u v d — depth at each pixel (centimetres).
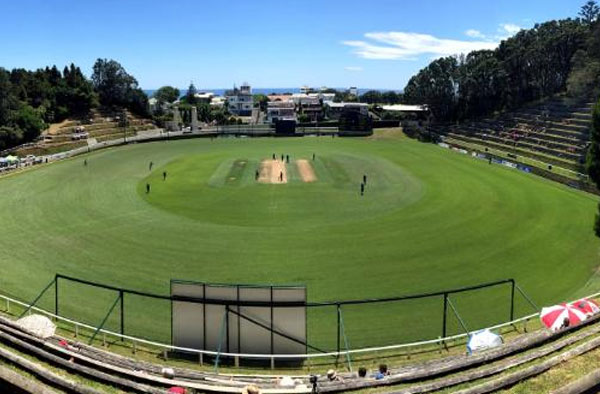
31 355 1781
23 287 3644
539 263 4269
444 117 15562
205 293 2495
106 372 1909
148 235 4972
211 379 2081
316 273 4038
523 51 13888
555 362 1545
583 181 7212
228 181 7650
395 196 6662
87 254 4416
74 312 3281
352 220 5544
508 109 13850
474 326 3183
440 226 5312
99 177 7919
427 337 3044
